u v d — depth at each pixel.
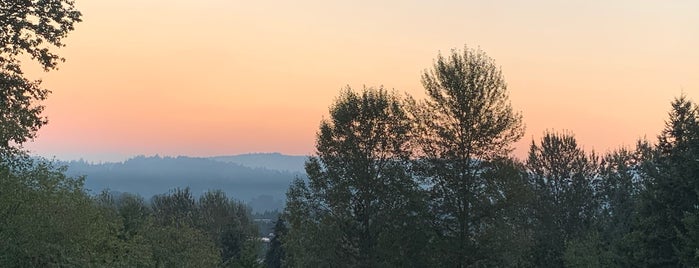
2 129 19.06
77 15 19.44
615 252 35.78
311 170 35.03
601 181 53.38
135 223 51.50
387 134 34.34
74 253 23.48
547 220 51.22
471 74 32.06
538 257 48.12
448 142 32.09
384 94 34.84
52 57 19.11
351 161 34.09
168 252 46.34
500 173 31.48
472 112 31.95
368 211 33.97
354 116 34.31
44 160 24.97
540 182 53.19
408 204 32.84
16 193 22.22
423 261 32.56
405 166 33.97
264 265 64.19
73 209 24.50
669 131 31.27
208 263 49.34
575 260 43.69
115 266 28.20
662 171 31.09
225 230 75.88
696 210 28.31
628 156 51.47
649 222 30.70
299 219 35.25
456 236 32.22
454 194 32.09
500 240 31.86
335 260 34.12
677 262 29.72
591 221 52.25
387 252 32.78
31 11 18.73
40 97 19.83
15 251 21.19
